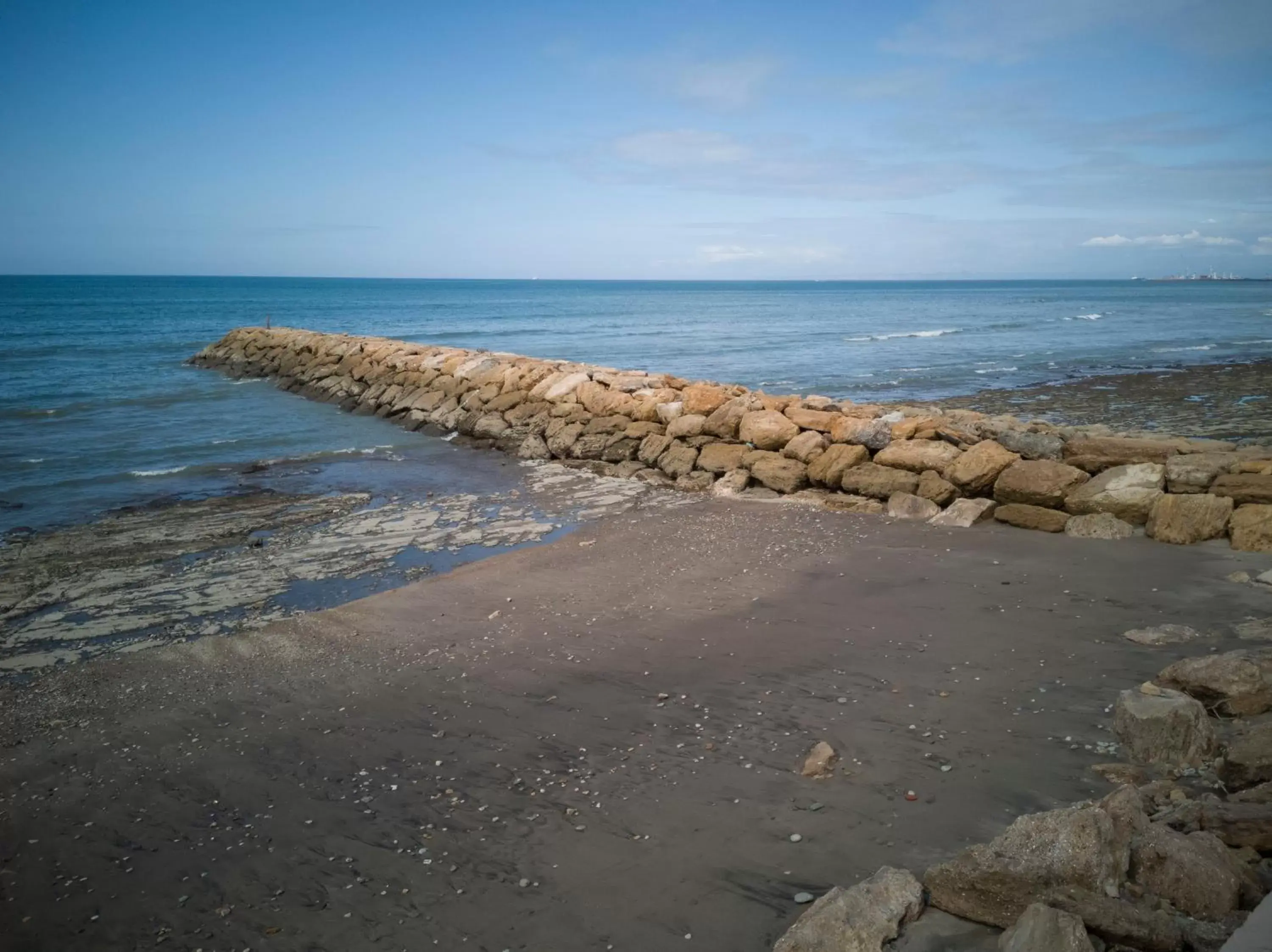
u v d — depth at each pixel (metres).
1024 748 5.11
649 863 4.34
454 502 13.41
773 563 9.49
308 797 5.37
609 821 4.78
